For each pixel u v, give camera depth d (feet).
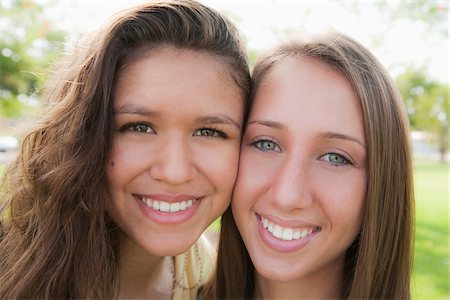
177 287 2.36
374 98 1.99
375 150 1.98
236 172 2.05
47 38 8.03
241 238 2.24
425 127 25.13
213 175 2.00
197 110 1.94
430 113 21.61
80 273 2.01
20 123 2.45
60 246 2.02
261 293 2.23
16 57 8.55
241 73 2.07
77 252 2.01
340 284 2.21
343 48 2.02
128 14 2.02
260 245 2.05
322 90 1.96
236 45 2.09
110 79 1.97
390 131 2.03
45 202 2.03
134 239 2.06
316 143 1.94
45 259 2.01
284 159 1.99
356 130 1.96
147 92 1.93
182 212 2.02
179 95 1.93
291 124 1.94
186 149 1.96
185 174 1.93
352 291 2.07
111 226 2.12
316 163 1.98
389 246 2.08
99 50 1.99
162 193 1.97
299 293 2.17
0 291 2.04
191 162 1.97
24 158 2.11
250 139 2.04
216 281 2.30
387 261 2.09
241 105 2.06
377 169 1.99
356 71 1.98
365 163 1.99
